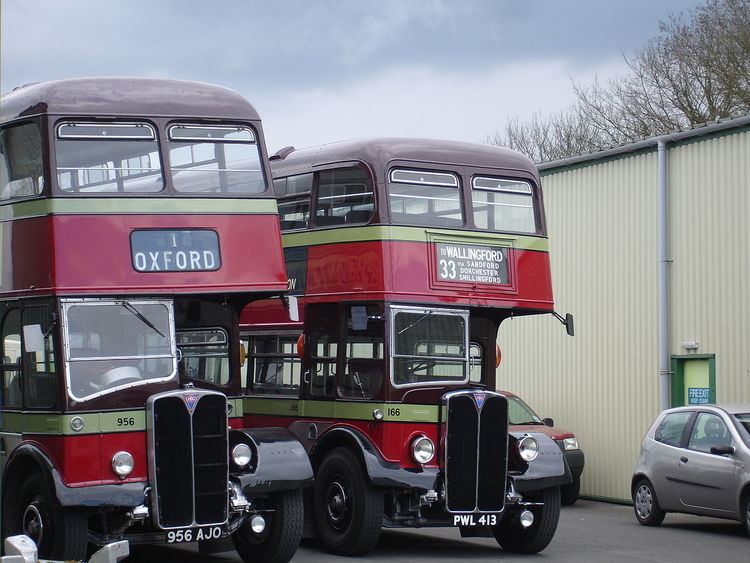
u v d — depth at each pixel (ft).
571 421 80.69
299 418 54.29
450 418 49.67
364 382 50.78
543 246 54.29
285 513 44.78
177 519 41.75
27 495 42.45
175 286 42.75
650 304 74.79
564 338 81.61
